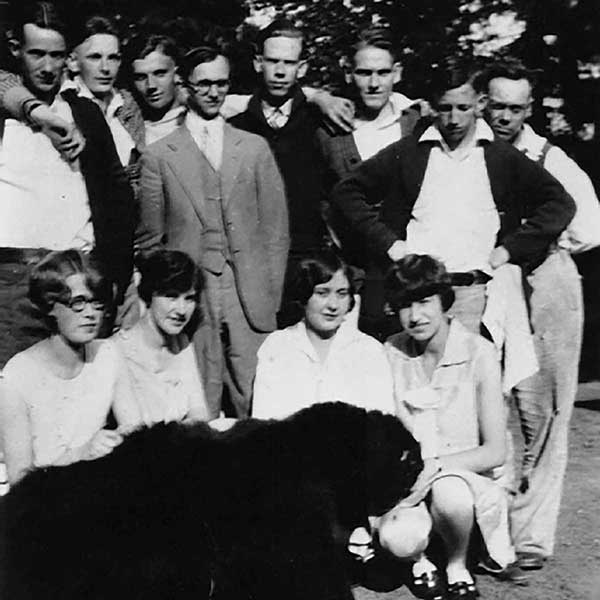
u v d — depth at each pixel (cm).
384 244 469
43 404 421
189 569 358
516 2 962
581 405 714
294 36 515
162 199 487
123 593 355
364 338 459
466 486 417
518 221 470
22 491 370
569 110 989
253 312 489
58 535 359
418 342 454
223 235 486
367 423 397
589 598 416
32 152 469
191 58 487
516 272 467
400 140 476
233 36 698
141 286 450
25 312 466
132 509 362
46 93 479
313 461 382
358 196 478
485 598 420
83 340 418
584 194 481
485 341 448
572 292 465
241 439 380
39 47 468
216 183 485
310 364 454
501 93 477
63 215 475
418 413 444
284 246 500
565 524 490
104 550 357
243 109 547
